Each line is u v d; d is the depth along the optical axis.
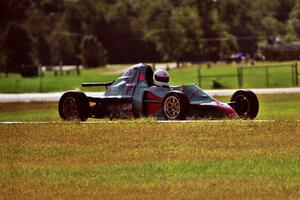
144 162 60.91
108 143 70.12
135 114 88.56
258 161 59.84
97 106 91.06
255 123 77.75
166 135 72.81
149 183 53.12
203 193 49.66
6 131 79.38
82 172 57.81
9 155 66.12
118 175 56.19
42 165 61.28
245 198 48.03
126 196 49.59
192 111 84.62
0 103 164.00
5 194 51.34
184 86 86.31
